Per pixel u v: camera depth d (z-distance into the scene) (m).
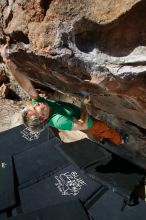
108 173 2.18
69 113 1.76
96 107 2.15
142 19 1.25
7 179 2.26
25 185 2.23
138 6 1.19
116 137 2.13
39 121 1.70
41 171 2.31
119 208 1.98
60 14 1.26
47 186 2.21
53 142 2.54
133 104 1.61
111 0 1.20
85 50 1.33
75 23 1.25
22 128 2.68
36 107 1.69
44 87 2.55
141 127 2.07
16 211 2.09
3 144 2.57
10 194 2.17
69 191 2.15
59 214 1.99
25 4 1.33
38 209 2.02
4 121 2.86
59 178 2.24
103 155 2.33
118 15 1.21
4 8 1.44
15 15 1.40
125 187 2.06
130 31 1.28
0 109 2.97
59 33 1.27
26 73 1.68
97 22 1.24
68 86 1.70
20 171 2.34
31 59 1.48
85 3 1.23
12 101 3.05
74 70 1.40
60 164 2.35
